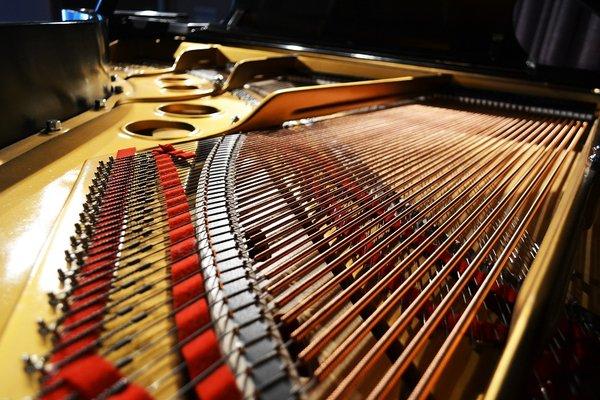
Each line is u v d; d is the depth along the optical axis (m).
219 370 0.21
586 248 0.44
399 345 0.28
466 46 0.96
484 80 0.86
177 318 0.24
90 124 0.54
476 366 0.27
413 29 1.00
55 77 0.50
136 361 0.23
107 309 0.25
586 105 0.78
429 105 0.84
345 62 0.95
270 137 0.58
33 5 1.78
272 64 0.93
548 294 0.24
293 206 0.39
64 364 0.21
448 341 0.24
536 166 0.52
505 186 0.45
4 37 0.42
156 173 0.43
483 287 0.29
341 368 0.25
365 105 0.75
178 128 0.64
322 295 0.27
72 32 0.54
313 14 1.12
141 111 0.68
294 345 0.25
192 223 0.35
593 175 0.40
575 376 0.28
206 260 0.30
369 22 1.05
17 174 0.41
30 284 0.27
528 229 0.40
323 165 0.49
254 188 0.42
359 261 0.31
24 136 0.46
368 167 0.49
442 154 0.55
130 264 0.29
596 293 0.38
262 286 0.28
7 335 0.23
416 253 0.33
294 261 0.30
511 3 0.88
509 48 0.91
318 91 0.63
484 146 0.58
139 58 1.14
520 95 0.83
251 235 0.34
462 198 0.43
